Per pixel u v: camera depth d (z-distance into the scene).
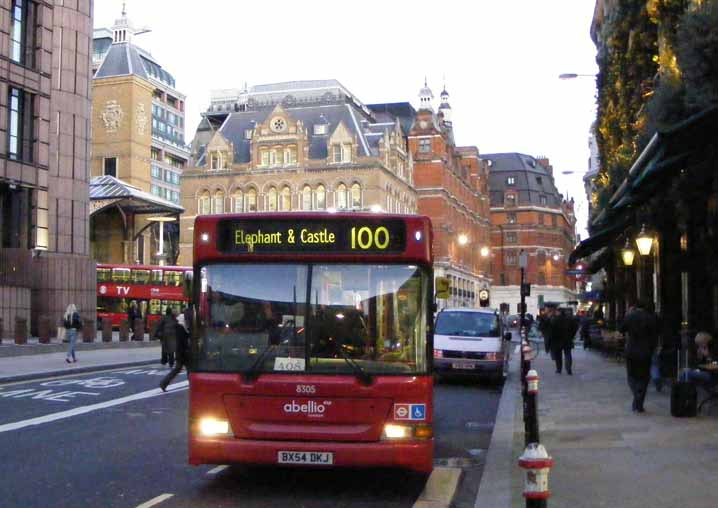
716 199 16.72
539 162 134.75
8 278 40.09
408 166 86.50
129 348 38.97
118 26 131.88
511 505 8.23
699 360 15.97
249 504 8.67
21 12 41.97
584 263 54.53
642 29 25.31
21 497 8.70
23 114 42.00
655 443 11.23
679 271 22.06
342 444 8.65
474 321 24.20
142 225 83.00
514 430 13.55
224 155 80.50
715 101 13.94
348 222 9.12
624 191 16.64
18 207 41.59
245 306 9.10
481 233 112.94
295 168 77.69
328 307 9.01
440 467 11.01
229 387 8.84
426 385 8.78
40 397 18.28
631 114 26.53
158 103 135.50
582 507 7.76
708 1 15.00
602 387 19.80
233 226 9.23
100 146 107.69
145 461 10.91
